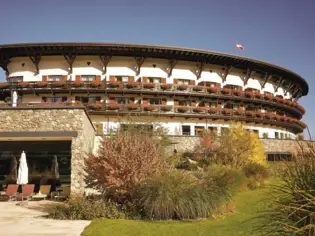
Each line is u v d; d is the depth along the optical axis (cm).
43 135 1586
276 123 3903
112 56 3303
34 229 915
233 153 2256
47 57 3288
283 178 420
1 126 1627
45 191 1686
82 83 3156
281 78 4062
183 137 2789
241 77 3806
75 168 1568
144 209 1141
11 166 1853
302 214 362
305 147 428
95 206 1138
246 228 973
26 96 3238
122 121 2853
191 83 3481
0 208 1351
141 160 1189
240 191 1661
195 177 1282
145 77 3334
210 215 1166
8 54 3250
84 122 1673
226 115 3447
